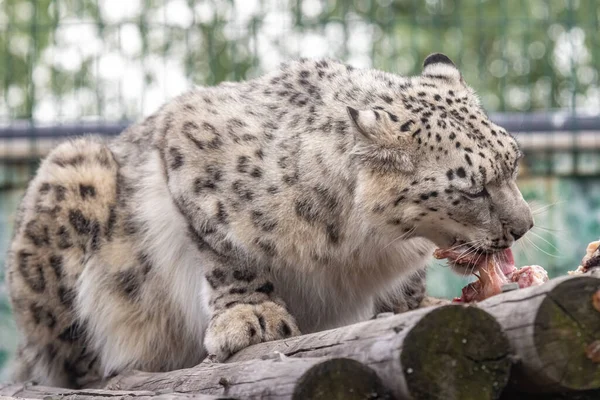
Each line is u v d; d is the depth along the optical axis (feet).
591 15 62.44
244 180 33.19
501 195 32.37
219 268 33.58
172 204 34.78
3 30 57.62
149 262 35.94
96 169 36.86
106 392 29.66
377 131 32.19
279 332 32.27
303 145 33.12
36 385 36.94
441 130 32.48
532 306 22.95
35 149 56.34
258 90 35.42
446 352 22.80
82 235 36.50
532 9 66.74
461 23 59.82
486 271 32.12
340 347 24.90
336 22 54.19
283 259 33.19
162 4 55.98
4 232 57.00
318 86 34.63
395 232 33.12
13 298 38.01
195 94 36.55
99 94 54.03
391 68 55.83
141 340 36.45
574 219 55.42
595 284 23.06
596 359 22.89
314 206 32.78
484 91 62.64
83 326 37.11
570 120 56.03
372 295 35.81
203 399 24.54
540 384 23.24
